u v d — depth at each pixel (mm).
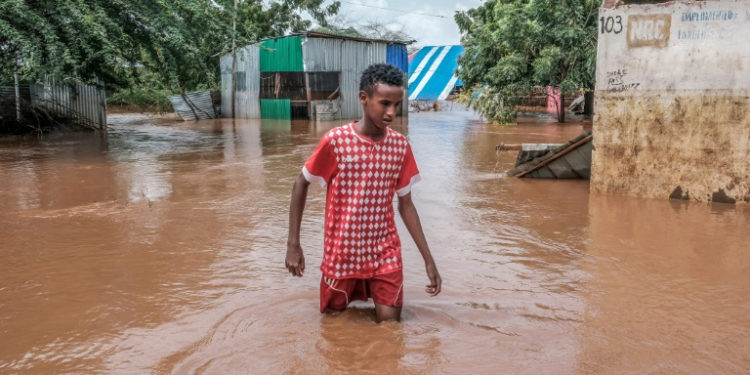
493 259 4883
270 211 6734
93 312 3695
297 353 3045
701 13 6984
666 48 7219
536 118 25484
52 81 17469
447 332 3338
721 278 4406
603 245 5328
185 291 4070
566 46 20359
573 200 7441
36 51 13625
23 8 13617
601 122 7699
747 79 6867
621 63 7473
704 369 2928
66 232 5742
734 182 7102
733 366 2967
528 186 8484
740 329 3451
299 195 3342
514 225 6102
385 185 3328
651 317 3631
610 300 3930
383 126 3189
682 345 3215
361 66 26969
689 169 7320
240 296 3957
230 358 3008
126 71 19328
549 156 8812
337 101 25828
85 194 7805
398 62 28391
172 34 15750
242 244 5309
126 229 5863
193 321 3531
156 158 11922
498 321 3537
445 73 34406
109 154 12680
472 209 6898
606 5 7441
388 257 3430
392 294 3406
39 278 4371
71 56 14195
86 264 4715
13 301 3896
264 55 26062
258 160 11555
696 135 7219
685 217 6469
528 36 20984
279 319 3525
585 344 3207
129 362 3006
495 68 21609
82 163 11117
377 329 3342
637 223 6191
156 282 4266
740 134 6988
